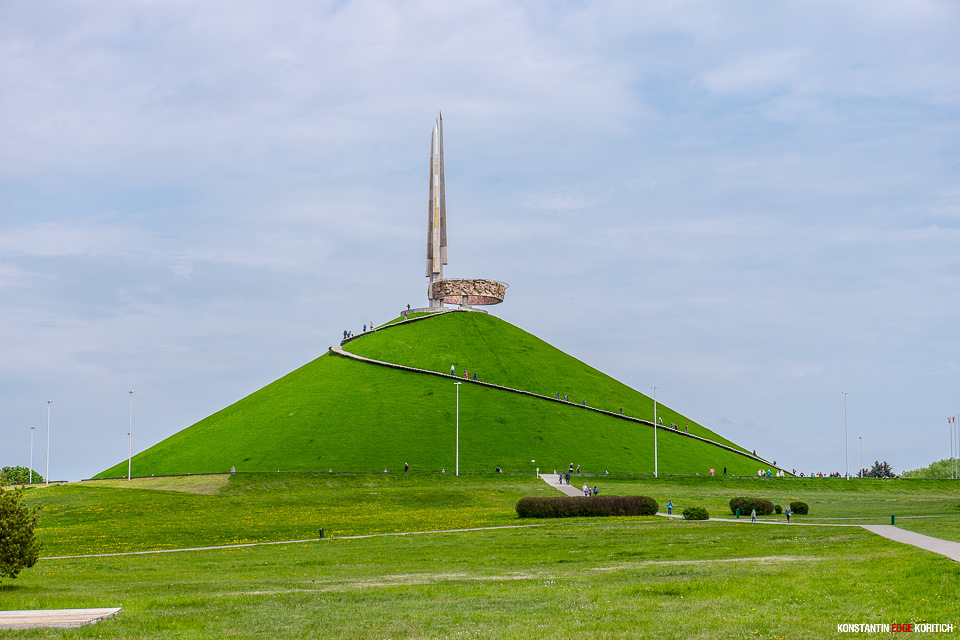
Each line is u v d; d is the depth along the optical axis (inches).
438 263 6742.1
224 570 1665.8
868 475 6894.7
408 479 4033.0
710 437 5807.1
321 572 1600.6
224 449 5032.0
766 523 2406.5
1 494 1462.8
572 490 3759.8
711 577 1344.7
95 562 1859.0
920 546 1587.1
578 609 1104.2
